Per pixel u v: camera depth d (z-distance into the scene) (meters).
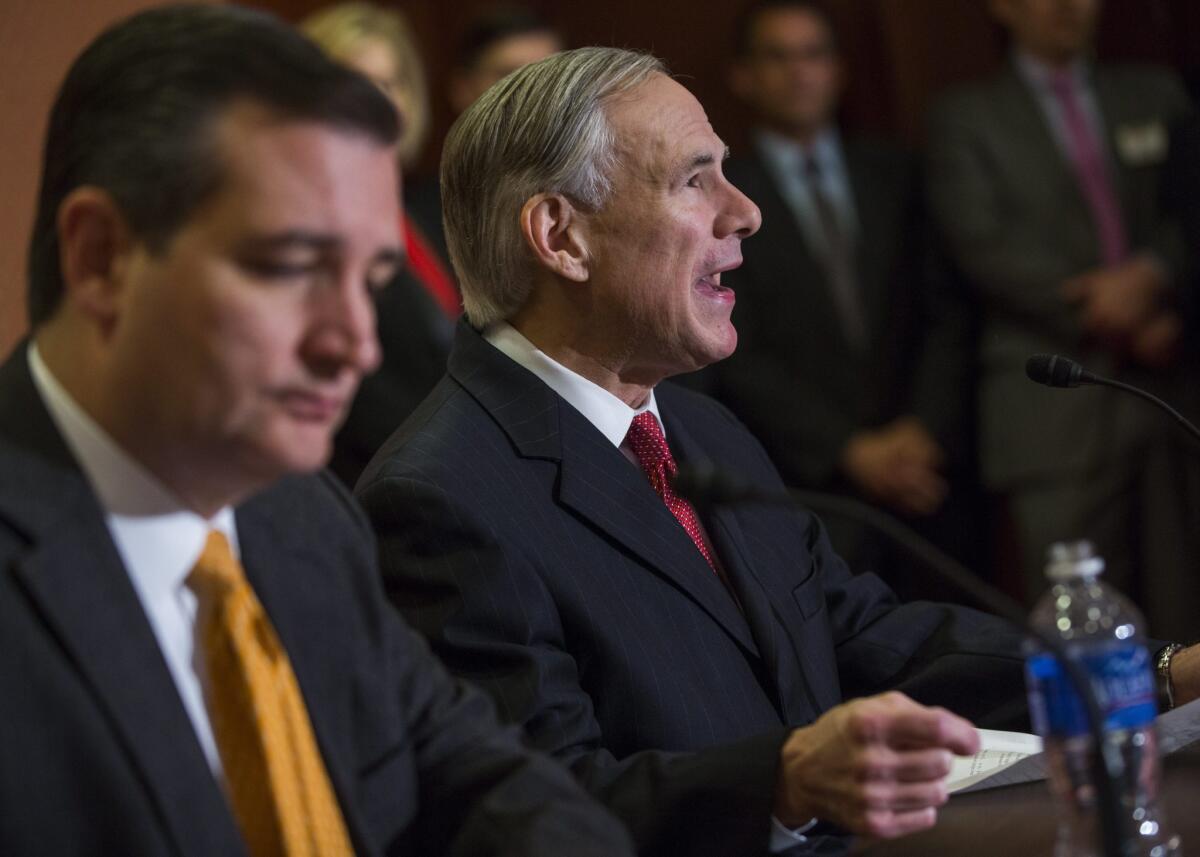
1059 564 1.37
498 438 1.89
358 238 1.17
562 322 1.97
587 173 1.93
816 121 4.15
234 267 1.14
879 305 4.10
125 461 1.23
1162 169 4.03
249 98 1.15
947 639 2.10
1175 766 1.67
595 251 1.94
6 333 2.32
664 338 1.96
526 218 1.94
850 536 3.94
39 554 1.18
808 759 1.52
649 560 1.87
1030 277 4.03
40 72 2.37
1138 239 4.06
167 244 1.14
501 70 3.87
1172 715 1.73
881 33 4.58
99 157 1.16
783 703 1.90
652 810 1.60
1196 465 4.01
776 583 2.01
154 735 1.19
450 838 1.43
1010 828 1.54
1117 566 4.04
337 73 1.18
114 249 1.17
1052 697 1.41
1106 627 1.49
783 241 4.06
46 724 1.16
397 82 3.50
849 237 4.12
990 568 4.19
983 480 4.09
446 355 3.21
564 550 1.84
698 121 1.97
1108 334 3.98
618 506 1.89
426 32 4.57
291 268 1.16
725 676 1.87
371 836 1.34
